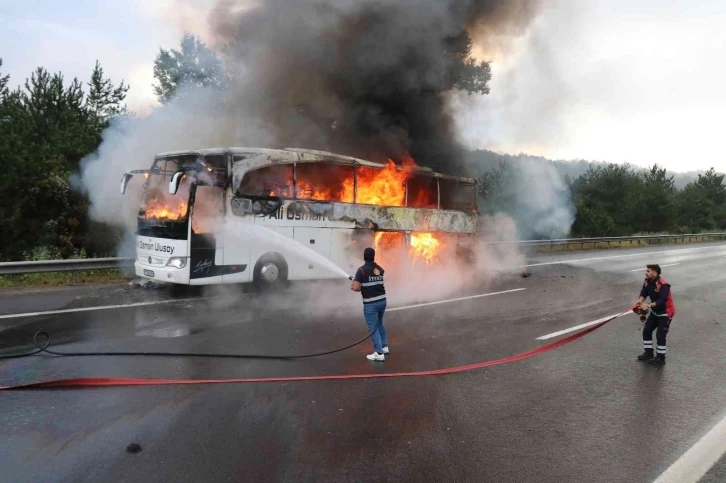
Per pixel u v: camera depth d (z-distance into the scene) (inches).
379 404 220.5
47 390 219.6
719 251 1155.3
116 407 205.2
